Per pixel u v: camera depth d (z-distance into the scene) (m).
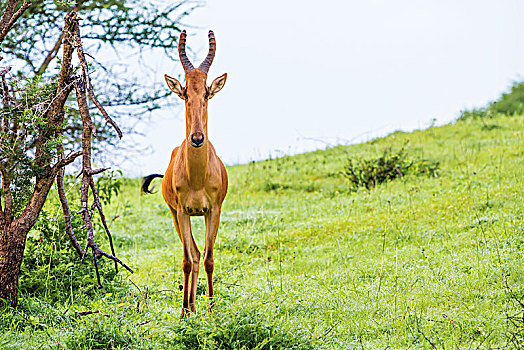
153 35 27.22
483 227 25.23
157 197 43.72
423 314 16.83
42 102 18.52
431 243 24.77
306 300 18.69
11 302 17.75
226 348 14.62
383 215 30.33
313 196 39.91
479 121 61.94
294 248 27.09
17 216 18.97
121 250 29.05
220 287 20.36
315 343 14.86
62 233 20.94
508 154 42.38
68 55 18.38
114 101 27.30
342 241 27.30
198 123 16.69
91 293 19.92
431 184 36.31
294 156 58.47
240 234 30.11
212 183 17.78
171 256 26.62
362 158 48.44
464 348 14.31
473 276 19.11
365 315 17.20
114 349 14.40
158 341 14.98
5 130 18.61
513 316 15.53
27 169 18.22
